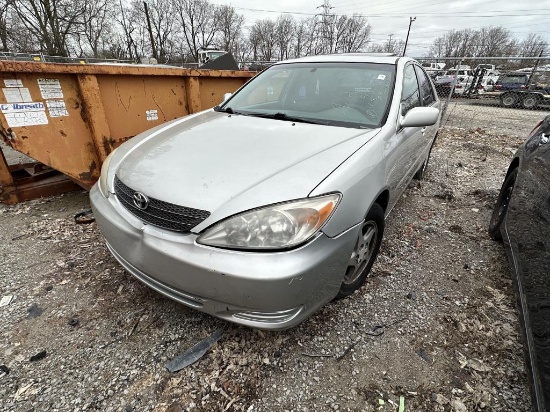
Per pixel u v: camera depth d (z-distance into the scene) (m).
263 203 1.53
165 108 4.21
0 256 2.69
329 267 1.65
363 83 2.68
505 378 1.77
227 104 3.03
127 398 1.63
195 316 2.11
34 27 31.86
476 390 1.71
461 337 2.02
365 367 1.81
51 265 2.59
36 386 1.67
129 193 1.83
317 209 1.56
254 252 1.49
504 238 2.53
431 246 3.01
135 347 1.90
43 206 3.63
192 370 1.77
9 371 1.74
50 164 3.34
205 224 1.55
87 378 1.72
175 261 1.58
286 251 1.50
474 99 17.23
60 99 3.27
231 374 1.75
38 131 3.20
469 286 2.48
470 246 3.04
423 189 4.41
